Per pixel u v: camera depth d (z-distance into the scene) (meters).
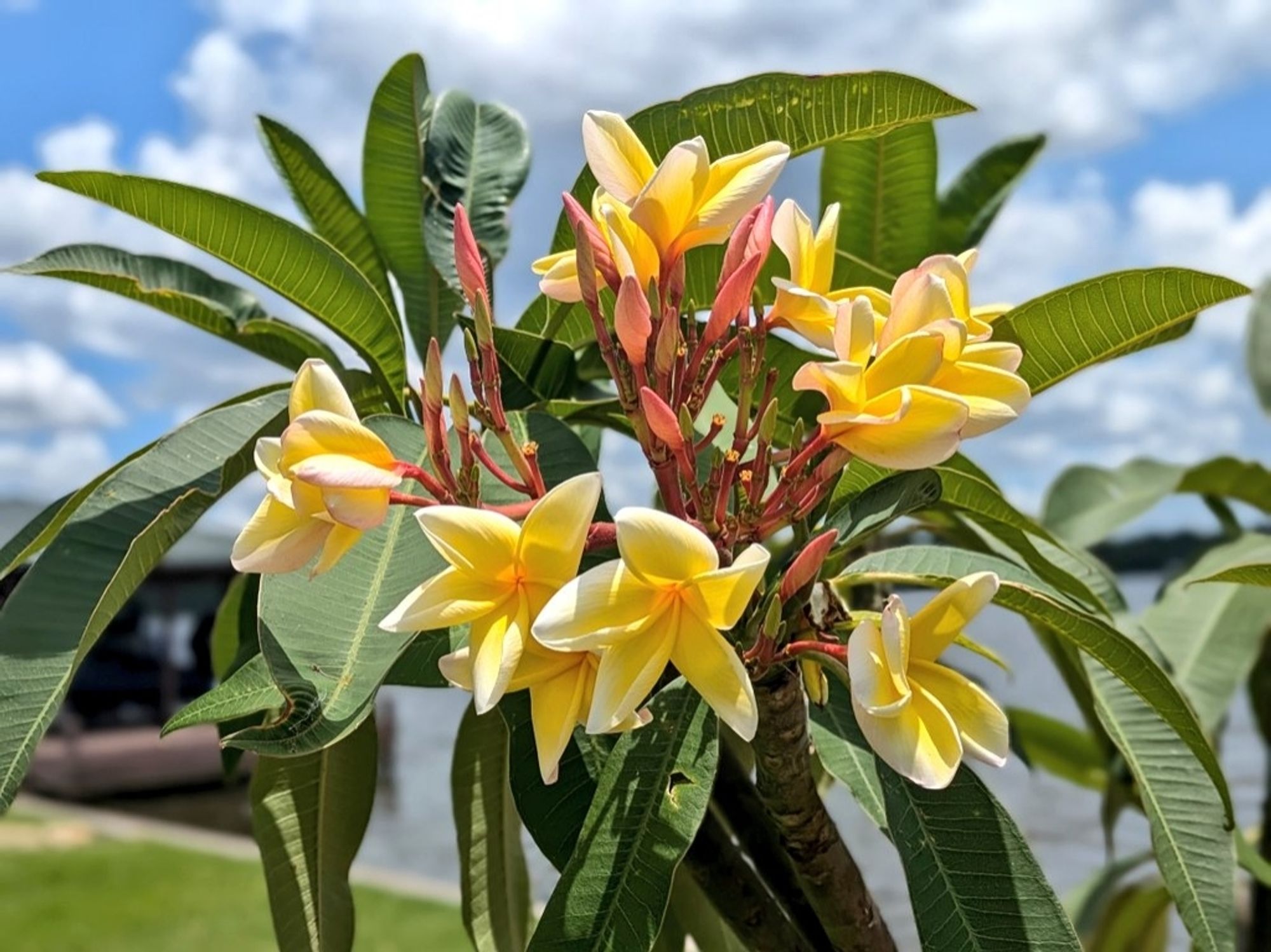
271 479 0.37
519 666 0.36
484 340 0.41
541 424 0.52
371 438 0.38
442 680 0.49
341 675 0.39
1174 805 0.55
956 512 0.66
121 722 7.21
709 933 0.69
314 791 0.60
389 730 5.54
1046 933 0.42
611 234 0.42
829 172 0.81
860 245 0.82
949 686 0.37
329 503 0.36
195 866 3.70
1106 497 1.03
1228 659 0.82
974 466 0.60
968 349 0.41
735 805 0.59
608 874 0.42
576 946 0.40
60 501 0.52
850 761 0.52
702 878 0.56
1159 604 0.88
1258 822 1.16
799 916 0.57
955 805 0.45
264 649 0.39
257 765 0.60
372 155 0.69
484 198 0.70
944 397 0.37
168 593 6.70
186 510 0.47
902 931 1.71
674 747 0.45
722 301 0.41
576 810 0.47
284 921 0.58
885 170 0.80
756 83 0.53
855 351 0.39
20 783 0.39
